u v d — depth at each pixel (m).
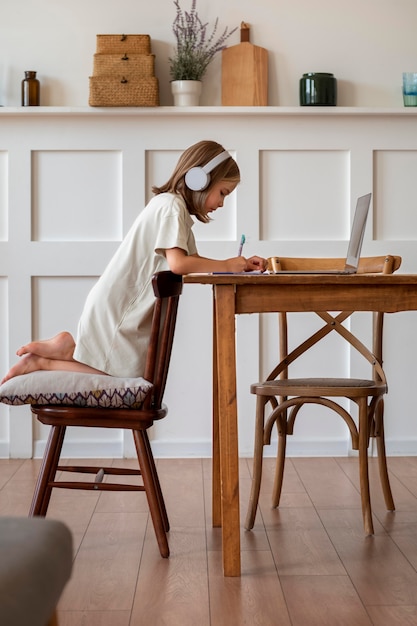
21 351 2.62
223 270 2.52
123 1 3.77
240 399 3.81
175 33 3.74
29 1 3.77
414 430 3.84
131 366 2.50
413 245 3.79
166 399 3.80
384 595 2.03
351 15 3.81
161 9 3.77
